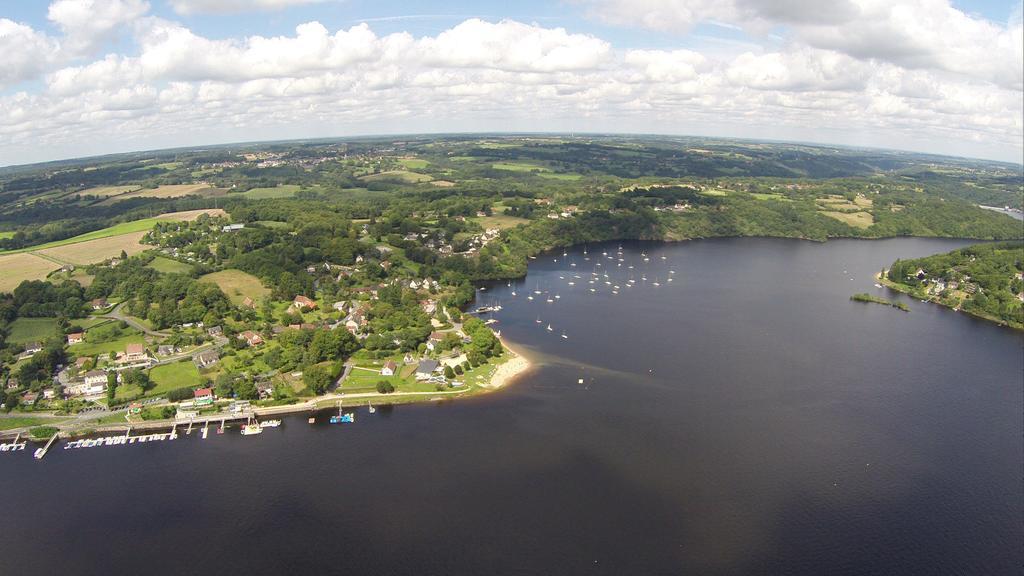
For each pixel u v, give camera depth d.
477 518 151.25
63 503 160.75
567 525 148.38
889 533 146.00
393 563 137.12
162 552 142.62
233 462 178.62
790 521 149.88
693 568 134.25
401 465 175.12
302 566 137.25
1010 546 142.25
